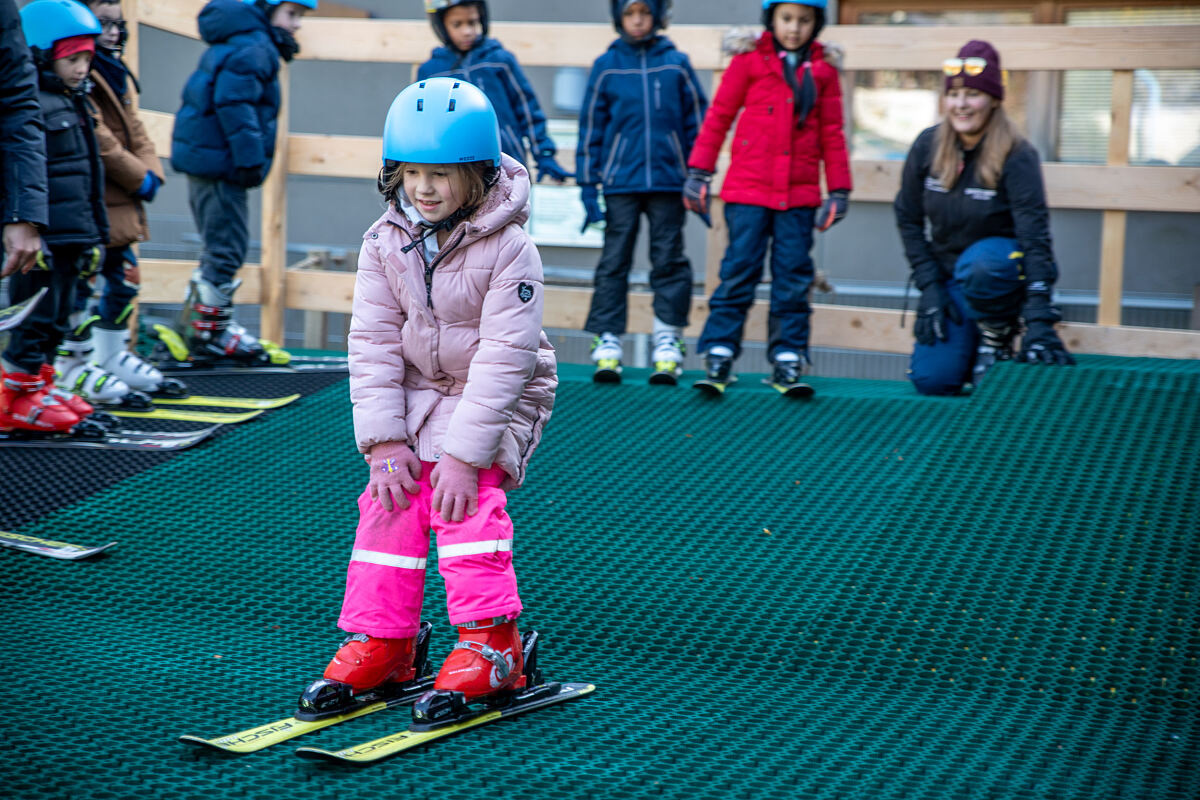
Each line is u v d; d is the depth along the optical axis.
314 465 4.38
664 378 5.19
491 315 2.35
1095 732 2.63
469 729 2.44
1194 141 8.60
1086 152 8.77
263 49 5.31
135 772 2.18
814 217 5.23
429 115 2.29
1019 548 3.57
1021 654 3.03
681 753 2.39
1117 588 3.34
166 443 4.47
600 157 5.40
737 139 5.13
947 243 5.12
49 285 4.24
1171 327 8.41
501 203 2.36
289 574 3.51
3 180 3.46
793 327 5.23
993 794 2.25
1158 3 8.58
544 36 6.18
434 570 3.45
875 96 9.04
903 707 2.75
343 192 9.45
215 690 2.66
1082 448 4.17
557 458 4.41
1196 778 2.37
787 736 2.53
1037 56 5.72
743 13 8.83
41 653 2.85
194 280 5.62
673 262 5.40
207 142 5.37
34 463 4.25
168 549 3.64
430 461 2.41
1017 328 5.14
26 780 2.12
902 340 5.92
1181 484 3.89
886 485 4.09
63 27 3.97
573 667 2.92
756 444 4.53
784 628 3.17
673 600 3.33
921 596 3.33
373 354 2.40
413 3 9.22
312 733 2.38
